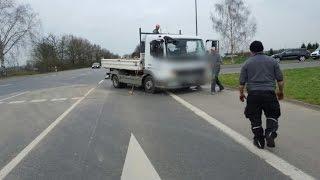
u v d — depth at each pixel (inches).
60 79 1526.8
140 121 460.1
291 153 299.6
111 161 296.4
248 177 250.1
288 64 1667.1
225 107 534.3
